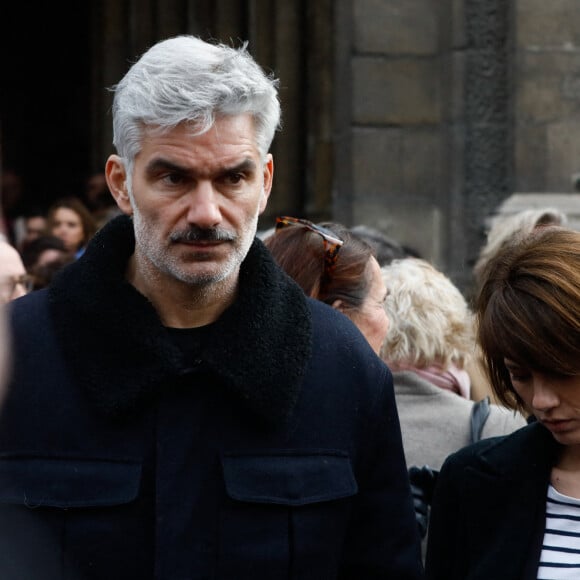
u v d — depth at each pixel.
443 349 4.02
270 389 2.77
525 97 10.73
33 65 18.59
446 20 11.12
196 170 2.66
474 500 3.08
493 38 11.05
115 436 2.73
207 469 2.76
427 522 3.63
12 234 11.27
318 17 12.83
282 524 2.76
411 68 11.25
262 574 2.74
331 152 12.80
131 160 2.73
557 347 2.77
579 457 2.98
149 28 14.12
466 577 3.10
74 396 2.74
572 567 2.92
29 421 2.72
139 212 2.72
